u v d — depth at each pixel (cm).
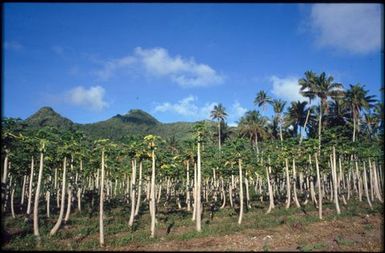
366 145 5122
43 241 2561
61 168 4025
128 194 5641
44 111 14812
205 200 5653
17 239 2544
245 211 4297
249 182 7106
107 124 18300
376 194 5294
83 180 5347
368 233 2795
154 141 3145
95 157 4081
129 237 2709
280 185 6806
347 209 4231
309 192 6012
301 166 5141
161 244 2512
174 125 18288
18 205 4722
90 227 3172
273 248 2291
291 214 3978
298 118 7219
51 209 4459
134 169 3612
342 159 5278
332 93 6322
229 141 4550
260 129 7381
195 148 3538
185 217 3909
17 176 4334
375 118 5659
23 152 3425
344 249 2191
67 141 3180
